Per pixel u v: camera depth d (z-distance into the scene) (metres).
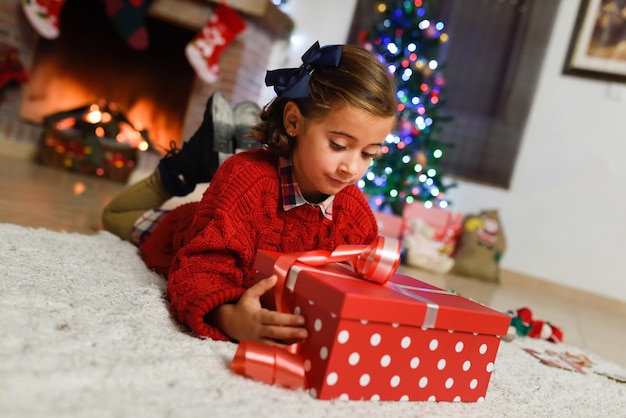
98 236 1.50
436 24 3.36
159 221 1.47
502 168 3.71
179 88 3.96
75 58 3.91
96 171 3.46
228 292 0.84
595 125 3.56
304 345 0.75
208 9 3.61
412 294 0.80
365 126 0.84
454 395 0.82
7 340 0.64
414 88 3.30
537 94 3.68
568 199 3.58
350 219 1.04
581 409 0.96
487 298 2.52
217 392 0.64
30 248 1.14
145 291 1.00
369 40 3.51
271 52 3.98
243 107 1.49
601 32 3.56
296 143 0.94
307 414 0.64
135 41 3.51
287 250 0.97
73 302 0.84
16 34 3.50
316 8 4.04
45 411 0.51
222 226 0.90
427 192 3.40
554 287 3.55
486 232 3.41
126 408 0.55
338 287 0.71
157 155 3.78
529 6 3.70
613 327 2.57
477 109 3.78
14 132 3.46
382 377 0.74
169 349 0.75
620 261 3.47
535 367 1.21
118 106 4.00
